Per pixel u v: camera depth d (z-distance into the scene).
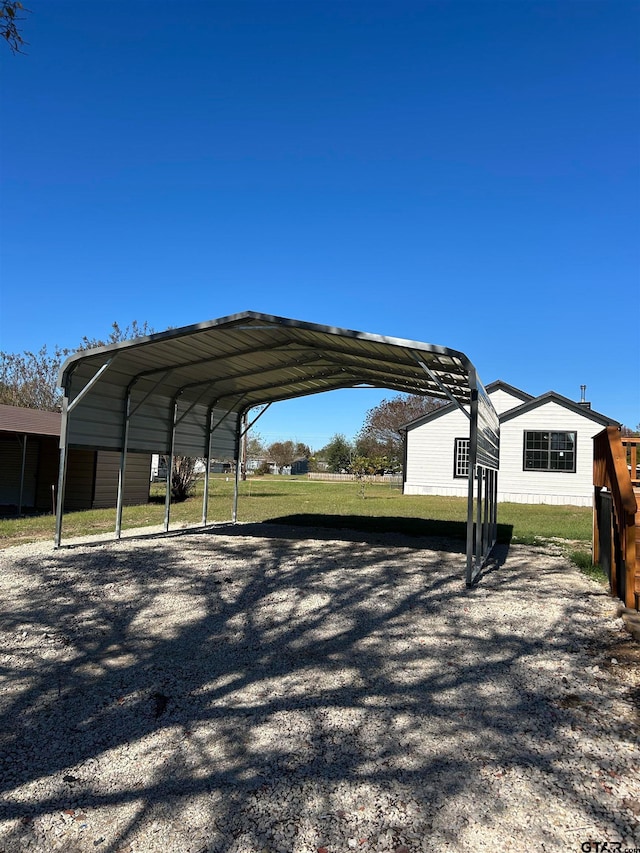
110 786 2.56
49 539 9.92
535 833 2.16
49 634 4.70
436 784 2.52
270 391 12.02
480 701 3.43
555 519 14.29
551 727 3.06
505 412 21.45
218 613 5.33
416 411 43.28
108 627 4.90
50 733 3.07
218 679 3.81
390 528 11.48
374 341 6.22
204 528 11.41
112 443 9.41
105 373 9.02
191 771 2.67
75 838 2.20
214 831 2.22
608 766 2.65
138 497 18.45
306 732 3.05
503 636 4.68
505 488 20.95
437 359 6.83
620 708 3.30
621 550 5.66
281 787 2.52
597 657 4.17
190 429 11.55
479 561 7.44
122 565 7.36
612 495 6.02
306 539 9.91
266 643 4.53
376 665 4.05
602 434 6.68
